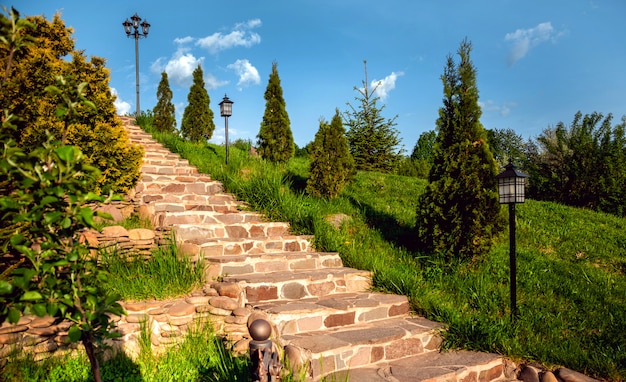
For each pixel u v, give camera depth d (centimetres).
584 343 484
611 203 1247
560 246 813
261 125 1291
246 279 541
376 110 1798
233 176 962
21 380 373
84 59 731
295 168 1254
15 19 223
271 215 816
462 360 461
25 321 429
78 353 414
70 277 219
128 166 768
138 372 411
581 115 1395
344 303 525
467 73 683
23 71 473
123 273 525
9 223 274
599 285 646
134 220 731
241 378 389
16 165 196
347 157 977
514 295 538
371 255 700
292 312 482
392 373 426
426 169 2067
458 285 615
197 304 506
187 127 1519
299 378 395
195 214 724
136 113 1845
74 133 688
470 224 658
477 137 674
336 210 902
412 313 568
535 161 1489
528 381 450
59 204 207
